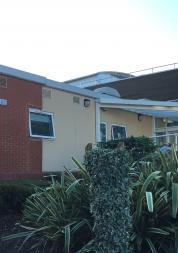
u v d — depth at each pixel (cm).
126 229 568
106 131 1706
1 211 920
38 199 773
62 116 1467
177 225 671
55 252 694
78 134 1532
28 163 1305
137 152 1159
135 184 677
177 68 3183
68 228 644
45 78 1391
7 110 1249
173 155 753
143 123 1950
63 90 1479
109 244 555
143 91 3316
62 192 715
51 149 1405
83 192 693
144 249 666
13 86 1274
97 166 568
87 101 1579
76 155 1511
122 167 570
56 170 1416
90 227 660
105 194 561
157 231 646
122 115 1811
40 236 714
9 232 817
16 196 923
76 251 677
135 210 668
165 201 662
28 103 1325
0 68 1228
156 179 687
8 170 1235
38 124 1368
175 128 2128
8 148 1241
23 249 742
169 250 654
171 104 1741
